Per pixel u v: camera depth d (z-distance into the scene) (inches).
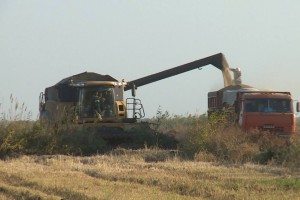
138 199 2364.7
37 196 2480.3
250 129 4707.2
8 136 4507.9
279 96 4945.9
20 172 3280.0
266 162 3831.2
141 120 5315.0
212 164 3681.1
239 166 3528.5
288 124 4904.0
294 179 2876.5
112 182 2878.9
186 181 2839.6
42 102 5659.5
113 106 5231.3
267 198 2421.3
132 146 4926.2
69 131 4771.2
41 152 4603.8
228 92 5191.9
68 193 2544.3
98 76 5521.7
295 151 3782.0
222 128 4522.6
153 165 3624.5
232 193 2534.5
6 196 2568.9
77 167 3548.2
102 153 4704.7
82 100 5187.0
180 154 4296.3
